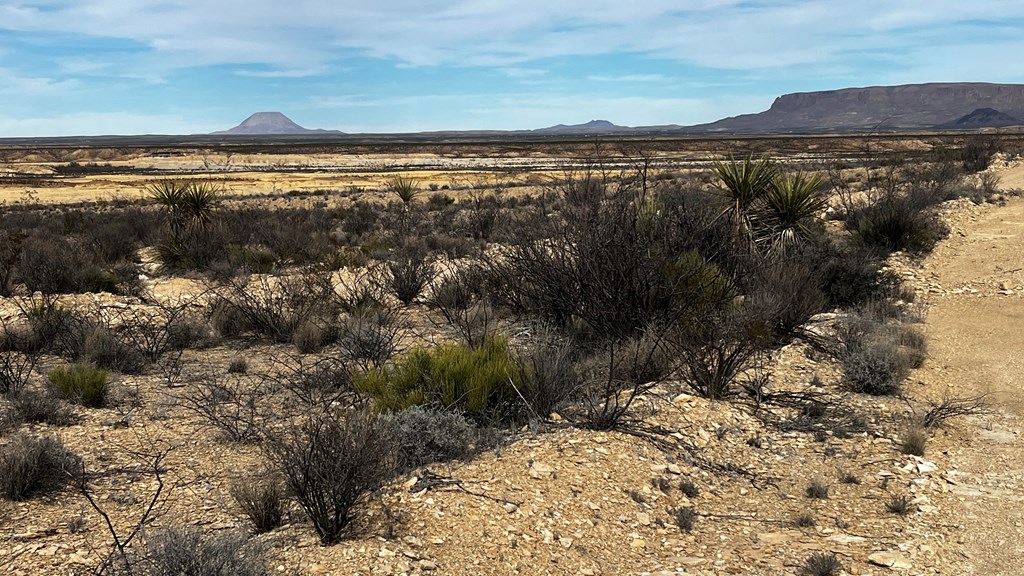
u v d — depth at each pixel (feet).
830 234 53.72
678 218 36.22
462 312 37.99
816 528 16.06
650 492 17.40
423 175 195.62
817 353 29.48
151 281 51.80
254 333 37.73
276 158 331.16
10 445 18.37
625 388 24.21
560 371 22.88
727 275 34.37
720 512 16.87
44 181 180.24
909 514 16.63
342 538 14.43
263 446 20.12
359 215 97.96
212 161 315.58
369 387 23.61
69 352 31.81
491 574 13.42
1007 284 39.37
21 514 15.64
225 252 59.31
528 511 15.76
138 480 17.85
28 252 49.83
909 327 32.86
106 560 13.28
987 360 28.78
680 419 21.86
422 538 14.43
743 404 23.85
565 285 30.32
